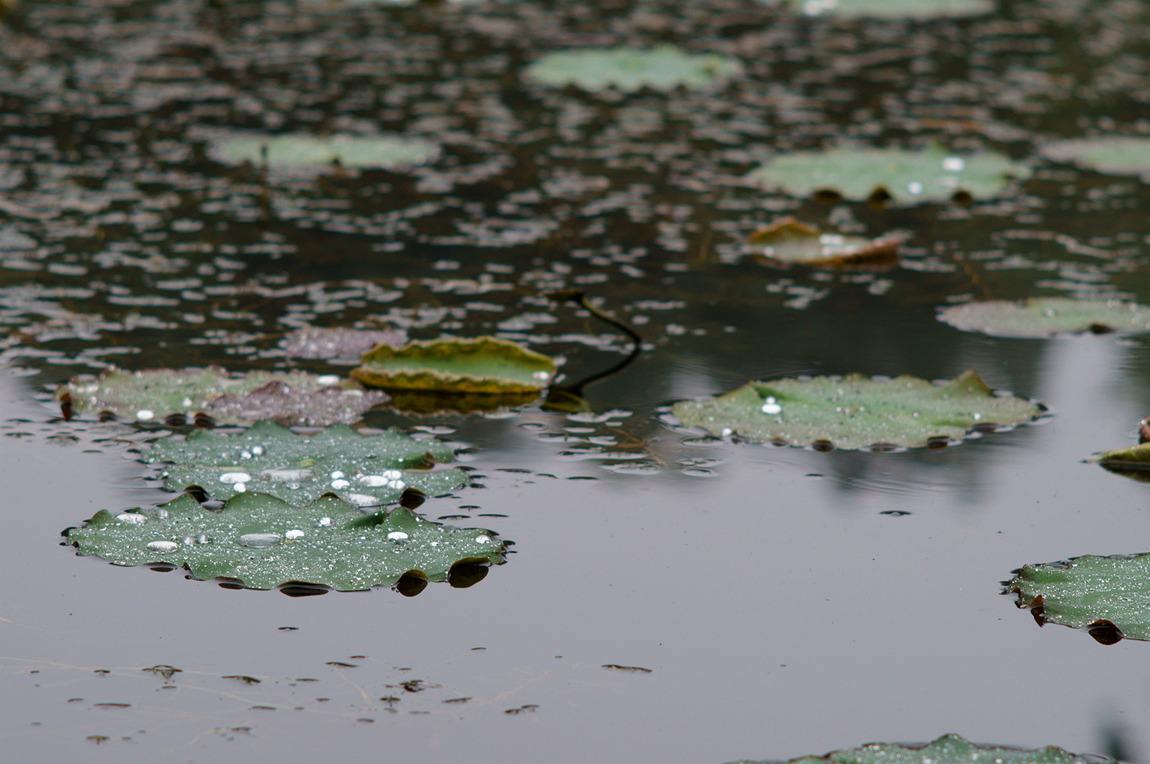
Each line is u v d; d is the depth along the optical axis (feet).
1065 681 21.58
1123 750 19.75
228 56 64.75
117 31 68.69
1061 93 62.54
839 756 18.72
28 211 44.60
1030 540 26.07
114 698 20.54
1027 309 38.01
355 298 38.45
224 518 25.41
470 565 24.81
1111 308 38.11
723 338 36.35
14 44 65.26
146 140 52.13
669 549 25.62
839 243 43.73
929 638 22.80
